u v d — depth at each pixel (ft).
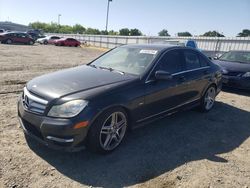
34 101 11.98
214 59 34.24
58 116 11.23
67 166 11.64
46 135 11.37
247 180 11.71
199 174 11.85
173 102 16.52
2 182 10.13
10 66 38.91
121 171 11.60
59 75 14.25
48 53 70.33
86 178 10.91
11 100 20.44
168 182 11.09
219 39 82.48
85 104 11.44
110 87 12.69
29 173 10.87
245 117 20.48
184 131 16.66
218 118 19.72
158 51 16.17
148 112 14.62
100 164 12.02
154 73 14.83
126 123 13.51
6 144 13.02
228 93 28.73
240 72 28.27
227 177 11.80
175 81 16.26
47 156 12.27
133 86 13.55
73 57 63.36
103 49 119.03
